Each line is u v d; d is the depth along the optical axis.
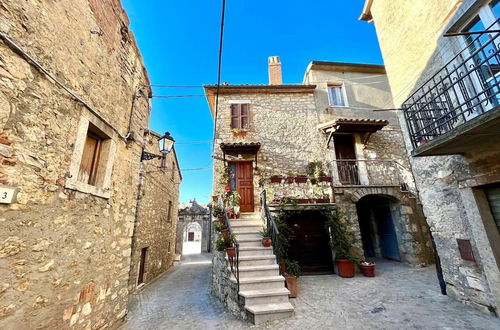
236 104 8.73
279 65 10.20
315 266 6.57
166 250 11.13
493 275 3.08
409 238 6.99
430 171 4.16
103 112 3.46
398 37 4.99
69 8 2.75
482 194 3.33
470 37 3.54
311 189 7.67
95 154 3.47
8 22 1.97
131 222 4.37
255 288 4.05
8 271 1.91
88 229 3.02
